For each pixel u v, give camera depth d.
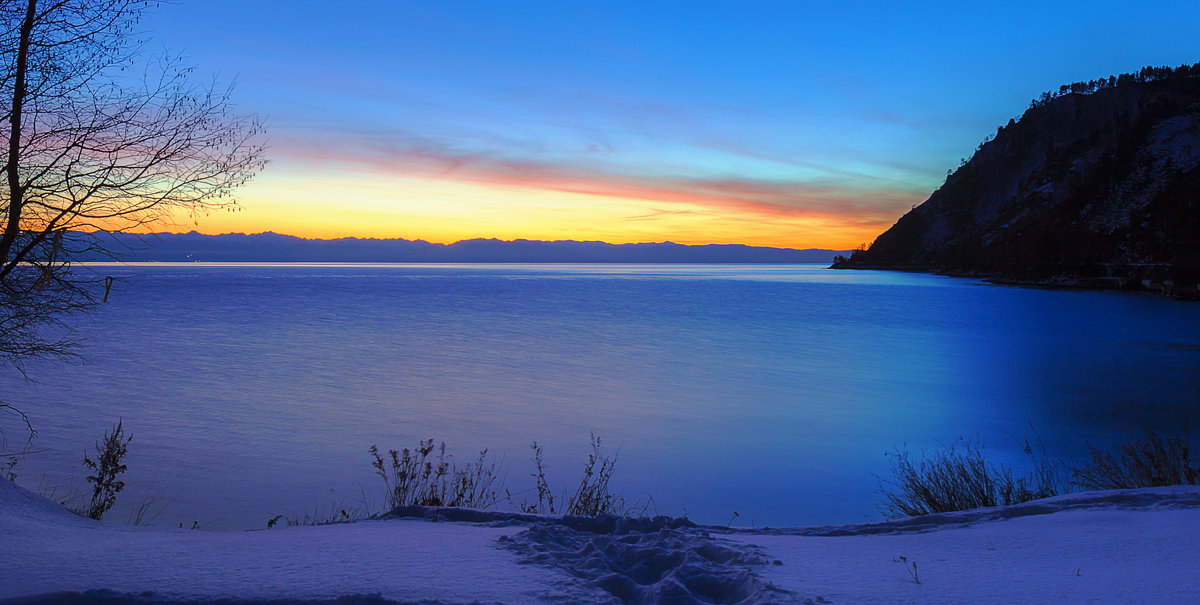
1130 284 122.75
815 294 115.75
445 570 3.69
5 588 3.30
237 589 3.29
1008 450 16.20
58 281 6.05
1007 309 77.69
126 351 37.19
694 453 16.52
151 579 3.48
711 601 3.39
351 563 3.84
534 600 3.17
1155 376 29.36
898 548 4.63
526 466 15.04
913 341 45.09
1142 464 9.50
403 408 22.48
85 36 5.96
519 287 145.75
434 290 128.00
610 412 22.02
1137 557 4.21
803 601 3.21
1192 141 193.50
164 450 16.12
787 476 14.27
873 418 21.02
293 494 12.39
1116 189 189.62
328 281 175.50
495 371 31.45
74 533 4.97
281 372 30.45
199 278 195.38
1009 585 3.62
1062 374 30.22
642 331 51.84
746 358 36.44
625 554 4.07
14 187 5.82
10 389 24.94
